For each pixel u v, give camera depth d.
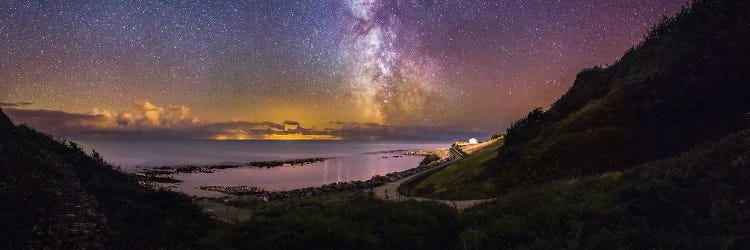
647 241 8.12
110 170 19.25
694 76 20.44
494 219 10.52
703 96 19.39
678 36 25.06
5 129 16.38
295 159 111.69
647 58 27.52
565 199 11.26
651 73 24.25
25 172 12.70
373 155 132.12
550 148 22.78
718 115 18.80
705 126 18.73
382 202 12.23
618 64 31.48
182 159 112.88
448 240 10.15
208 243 9.87
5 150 13.91
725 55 20.05
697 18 24.45
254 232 10.15
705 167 10.67
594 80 31.28
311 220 10.43
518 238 9.26
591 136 21.78
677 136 19.14
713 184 9.57
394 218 10.77
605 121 22.80
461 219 10.84
